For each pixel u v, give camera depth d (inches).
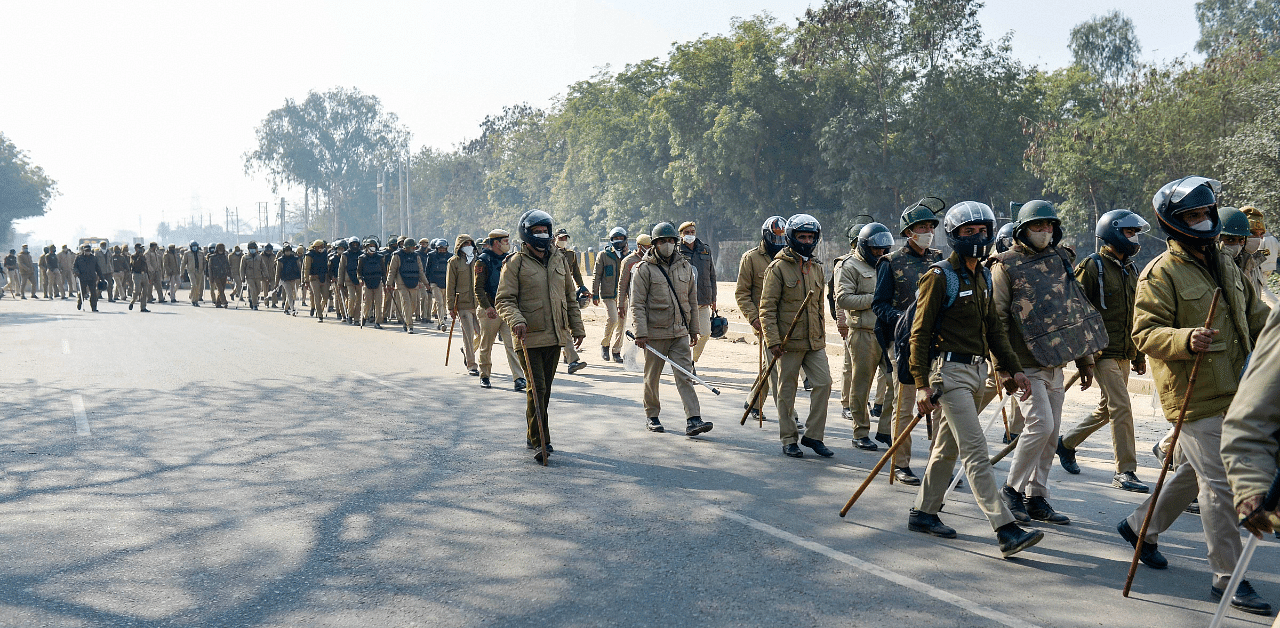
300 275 982.4
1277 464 109.3
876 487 259.4
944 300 201.6
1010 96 1953.7
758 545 205.6
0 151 4360.2
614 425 348.5
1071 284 221.8
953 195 1847.9
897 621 162.6
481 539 208.7
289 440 314.5
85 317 922.1
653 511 232.2
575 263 536.7
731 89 2101.4
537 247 293.9
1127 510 240.4
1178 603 172.9
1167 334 171.9
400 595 174.4
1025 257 222.5
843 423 361.7
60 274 1395.2
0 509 229.1
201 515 225.5
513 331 286.8
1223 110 1539.1
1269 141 1138.7
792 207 2164.1
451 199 4347.9
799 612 166.6
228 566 189.9
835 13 1940.2
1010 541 193.8
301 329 778.2
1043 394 221.1
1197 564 196.9
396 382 456.8
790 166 2174.0
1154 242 1632.6
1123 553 203.9
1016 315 220.2
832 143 1927.9
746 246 2274.9
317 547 202.4
